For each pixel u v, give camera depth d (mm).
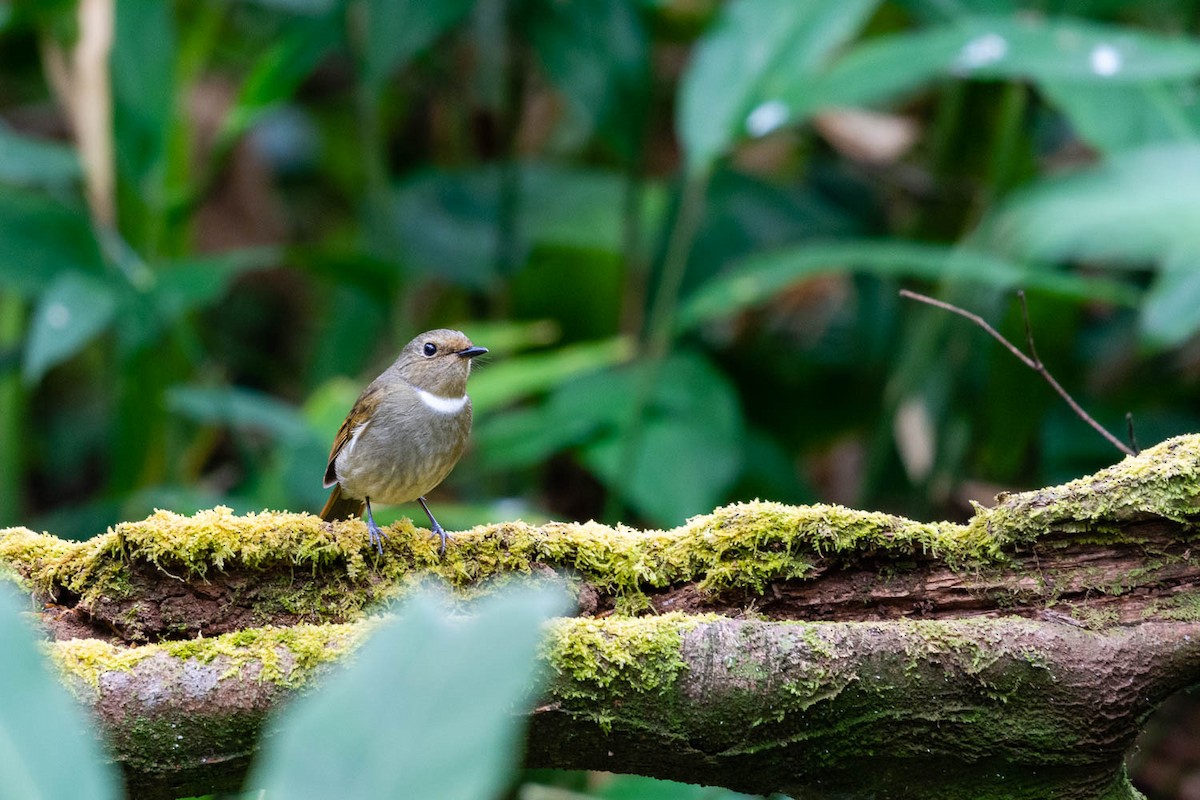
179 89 12016
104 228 11070
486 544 5855
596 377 11312
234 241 14758
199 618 5609
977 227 11133
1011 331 11766
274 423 9859
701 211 13531
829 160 15086
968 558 5605
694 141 9750
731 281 9773
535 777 9320
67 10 11570
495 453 10695
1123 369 12656
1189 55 9000
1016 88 10742
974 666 5223
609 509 10031
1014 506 5586
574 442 10711
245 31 16547
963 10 11094
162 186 11617
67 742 1961
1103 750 5297
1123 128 9781
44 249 10555
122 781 4965
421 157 16906
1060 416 12055
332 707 1997
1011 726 5273
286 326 17844
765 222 13664
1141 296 10594
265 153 16469
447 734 1953
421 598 2160
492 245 13305
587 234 13117
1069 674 5219
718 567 5734
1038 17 11141
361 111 12555
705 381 10992
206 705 4934
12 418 12008
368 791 1906
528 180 13938
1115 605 5434
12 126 17266
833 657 5207
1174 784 10945
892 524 5664
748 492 12148
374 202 12234
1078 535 5492
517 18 11898
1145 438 11734
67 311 9625
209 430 12445
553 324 13578
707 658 5172
